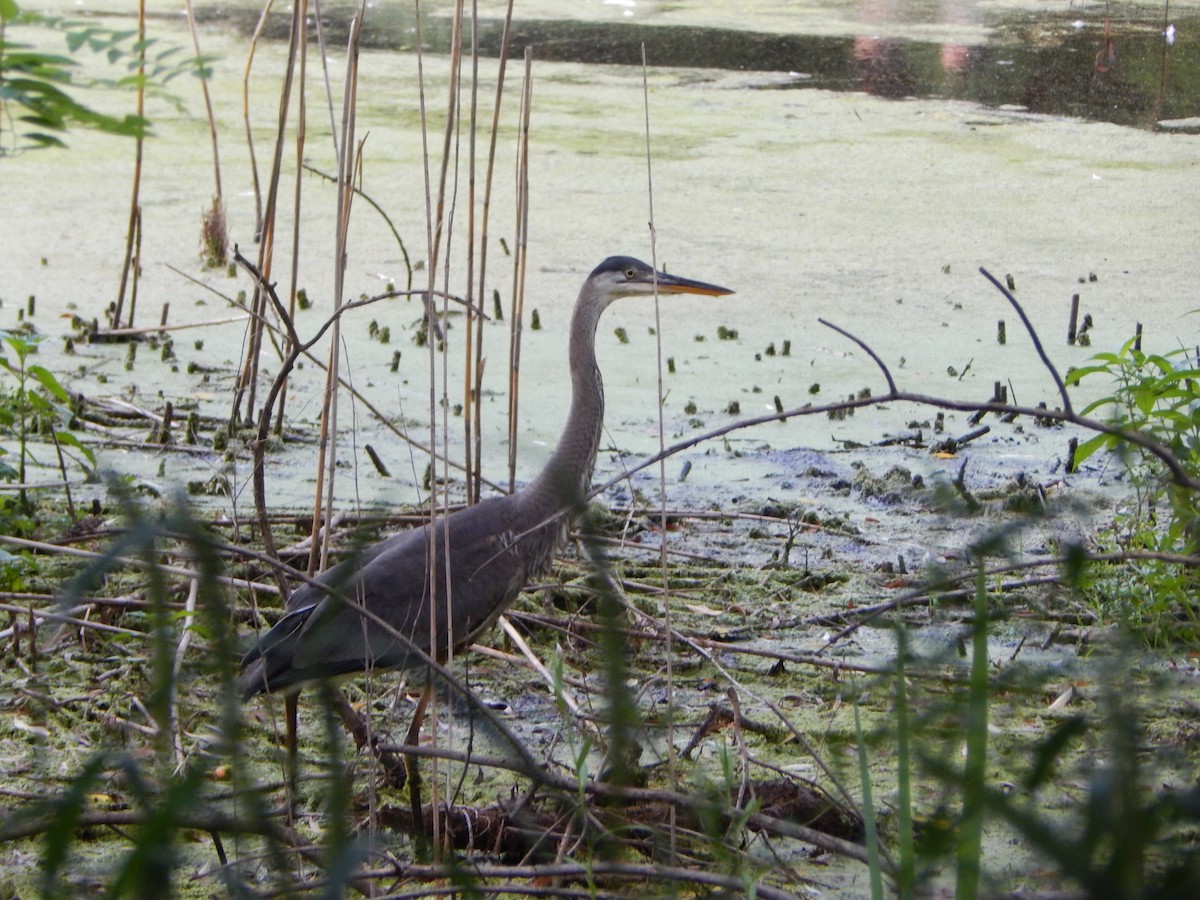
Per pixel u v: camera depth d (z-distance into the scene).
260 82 25.97
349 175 8.74
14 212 19.97
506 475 12.54
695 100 26.28
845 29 32.00
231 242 18.78
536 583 10.25
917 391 14.69
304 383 14.79
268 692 7.34
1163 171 22.69
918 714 4.71
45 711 8.16
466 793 7.82
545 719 8.59
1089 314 16.56
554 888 6.30
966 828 3.72
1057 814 6.91
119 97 24.88
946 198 21.30
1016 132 24.83
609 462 13.03
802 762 8.03
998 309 17.02
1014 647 9.13
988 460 13.14
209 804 7.02
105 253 18.50
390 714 8.45
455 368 15.12
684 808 7.10
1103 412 13.97
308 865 6.62
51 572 10.10
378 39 29.47
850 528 11.64
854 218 20.33
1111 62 28.94
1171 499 9.05
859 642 9.56
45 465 12.18
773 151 23.42
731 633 9.65
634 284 9.56
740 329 16.39
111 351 15.57
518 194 9.80
